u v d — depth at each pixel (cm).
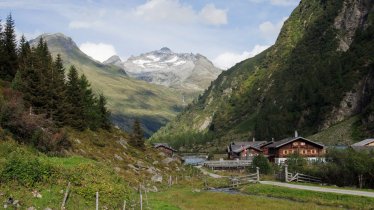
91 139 7306
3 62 8125
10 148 3584
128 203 3484
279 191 5622
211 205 4741
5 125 4716
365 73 18400
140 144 9538
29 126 5016
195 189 6488
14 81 6650
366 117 15162
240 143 17375
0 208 2516
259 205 4678
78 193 3100
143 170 7150
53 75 7188
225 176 9725
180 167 9781
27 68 6712
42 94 6606
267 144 15312
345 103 18338
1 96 5381
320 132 17300
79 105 7688
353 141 14525
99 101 9300
